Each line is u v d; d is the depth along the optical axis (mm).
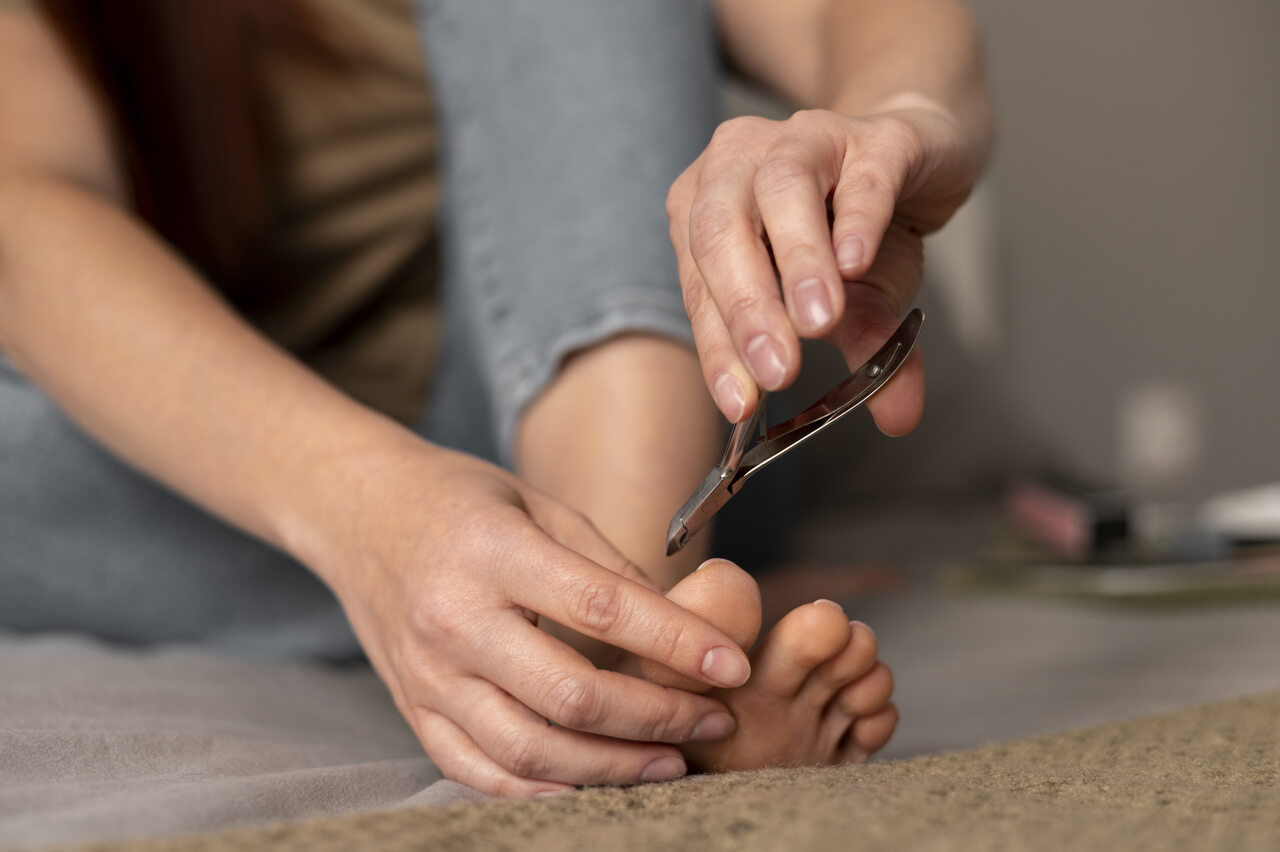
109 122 721
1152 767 435
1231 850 306
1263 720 519
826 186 404
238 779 415
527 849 331
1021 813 346
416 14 832
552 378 622
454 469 486
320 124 829
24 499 705
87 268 589
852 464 1462
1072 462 1539
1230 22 1700
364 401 844
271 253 825
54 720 495
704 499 420
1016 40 1648
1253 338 1626
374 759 524
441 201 872
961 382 1480
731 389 387
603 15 706
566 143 667
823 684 454
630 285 617
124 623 747
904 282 480
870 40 681
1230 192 1646
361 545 481
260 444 521
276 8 779
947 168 459
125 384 553
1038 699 677
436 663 451
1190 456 1583
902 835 317
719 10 898
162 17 743
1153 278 1610
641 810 373
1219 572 1017
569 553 433
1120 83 1648
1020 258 1583
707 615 429
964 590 1061
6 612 743
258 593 763
